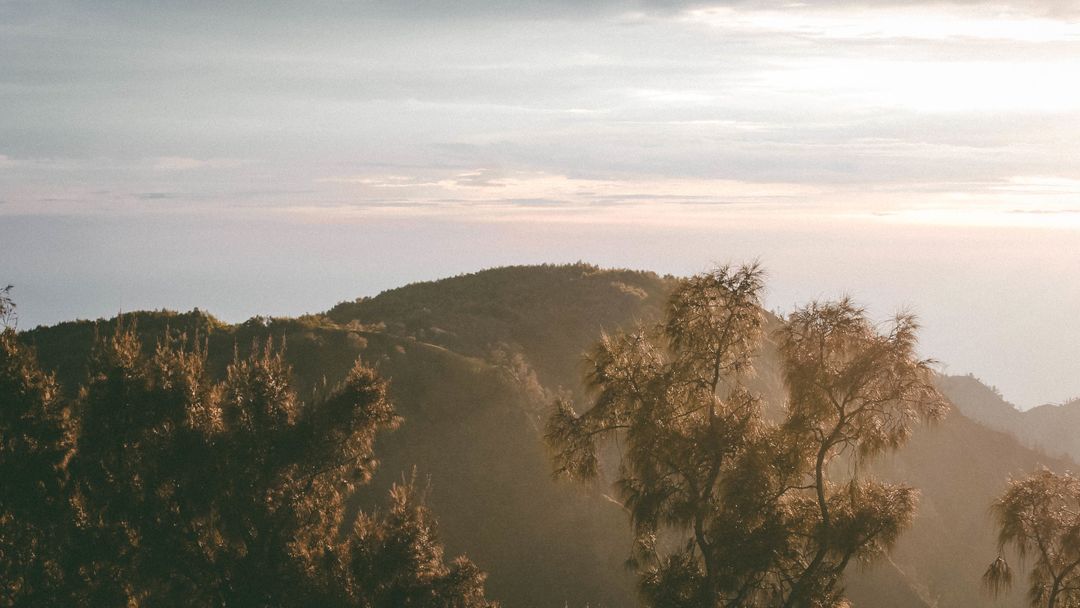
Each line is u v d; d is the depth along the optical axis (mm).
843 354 17547
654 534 18422
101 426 18094
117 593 17453
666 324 18172
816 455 17734
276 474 18797
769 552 16516
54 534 17578
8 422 17641
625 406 18094
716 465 17344
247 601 17547
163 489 17891
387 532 19219
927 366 17203
